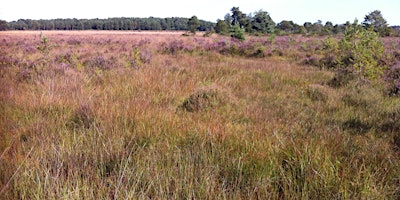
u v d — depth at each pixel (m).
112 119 4.13
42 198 2.20
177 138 3.57
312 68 12.54
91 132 3.60
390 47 18.52
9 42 19.41
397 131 4.55
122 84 6.91
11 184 2.38
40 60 9.15
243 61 14.23
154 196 2.32
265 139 3.68
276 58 16.89
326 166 2.77
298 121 5.01
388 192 2.45
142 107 4.86
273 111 5.69
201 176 2.55
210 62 13.04
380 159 3.25
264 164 2.89
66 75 7.39
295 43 25.06
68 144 3.20
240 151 3.27
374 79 8.75
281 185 2.63
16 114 4.38
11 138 3.36
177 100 6.12
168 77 8.10
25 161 2.70
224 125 4.23
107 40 25.23
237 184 2.55
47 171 2.44
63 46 18.45
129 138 3.54
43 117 4.23
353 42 9.95
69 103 4.95
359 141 3.92
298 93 7.62
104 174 2.71
